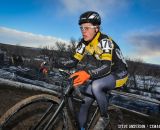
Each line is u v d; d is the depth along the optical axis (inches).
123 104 298.5
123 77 110.4
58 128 101.9
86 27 102.7
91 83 110.0
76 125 109.7
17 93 214.8
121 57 109.4
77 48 115.7
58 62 111.3
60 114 100.4
